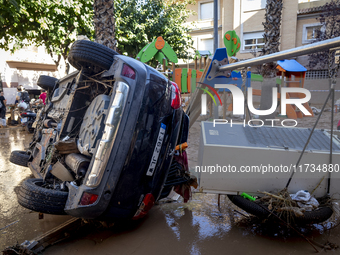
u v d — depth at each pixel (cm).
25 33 1026
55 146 318
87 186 255
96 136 280
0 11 858
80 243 276
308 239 271
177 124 311
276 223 278
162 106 291
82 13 1101
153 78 289
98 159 256
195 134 711
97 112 299
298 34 1964
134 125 266
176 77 869
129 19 1478
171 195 371
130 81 271
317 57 1342
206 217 326
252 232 289
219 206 351
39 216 328
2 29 959
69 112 346
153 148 281
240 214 330
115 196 264
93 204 253
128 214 279
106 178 254
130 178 267
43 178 338
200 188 288
